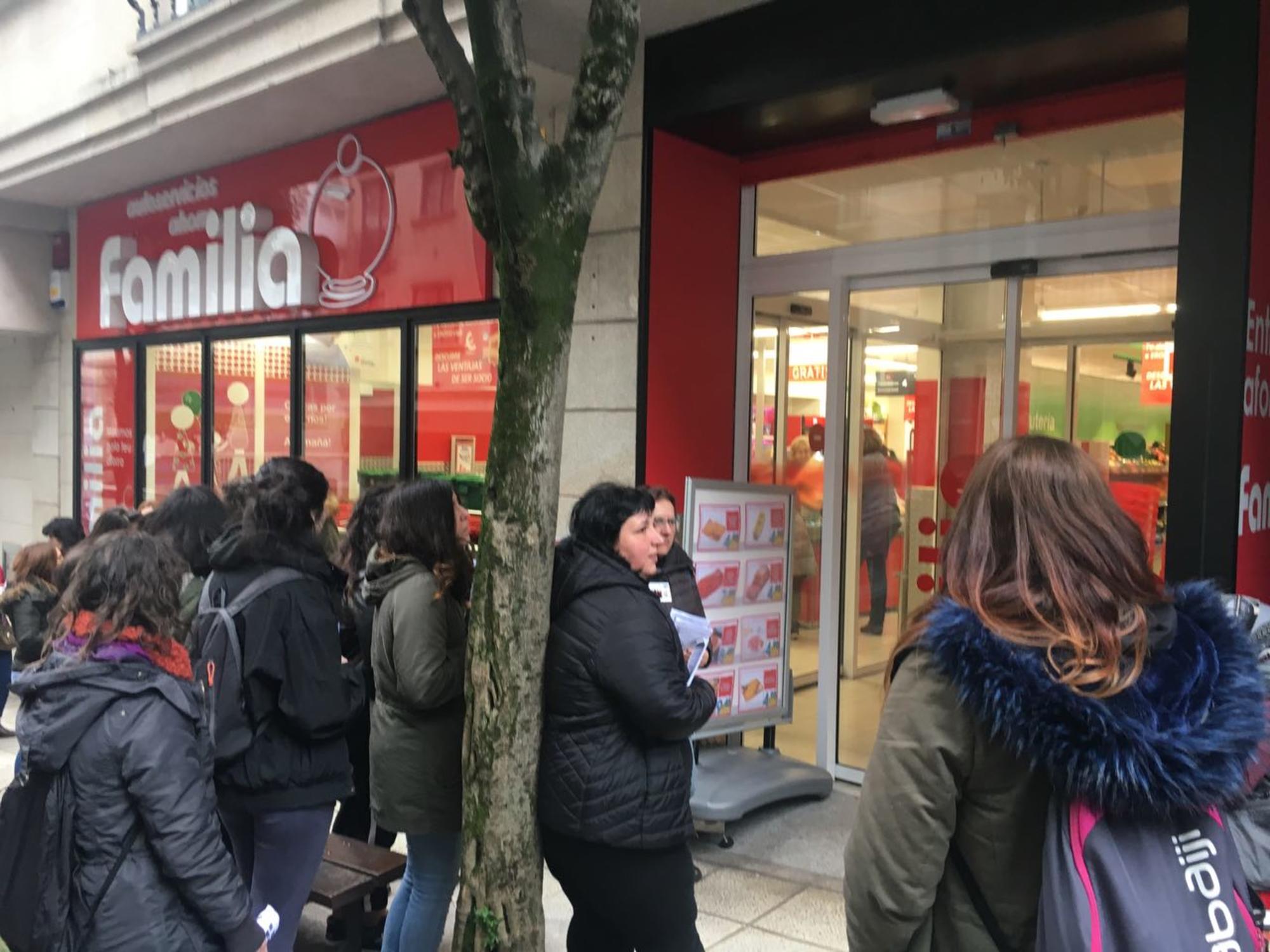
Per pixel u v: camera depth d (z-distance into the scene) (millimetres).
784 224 5848
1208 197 3490
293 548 3086
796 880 4426
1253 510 3611
